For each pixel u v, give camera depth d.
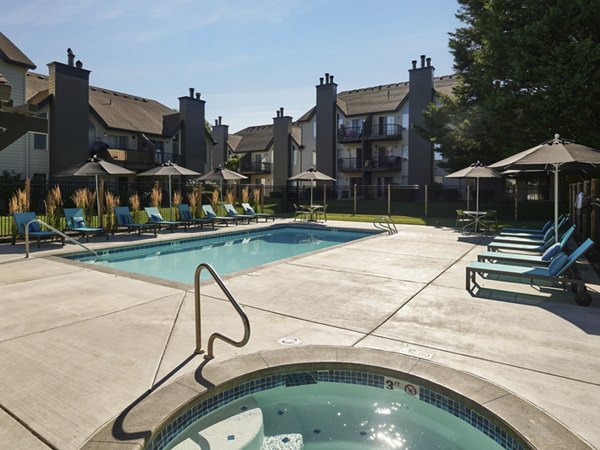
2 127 4.50
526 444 2.45
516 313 5.28
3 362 3.67
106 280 7.01
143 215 17.02
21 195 12.17
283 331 4.54
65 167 24.25
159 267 10.11
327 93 36.53
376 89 39.16
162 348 3.99
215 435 2.85
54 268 8.01
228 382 3.23
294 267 8.30
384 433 2.95
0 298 5.84
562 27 15.76
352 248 11.01
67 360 3.71
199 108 33.50
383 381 3.46
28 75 27.34
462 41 22.95
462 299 5.96
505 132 18.34
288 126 39.16
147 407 2.83
